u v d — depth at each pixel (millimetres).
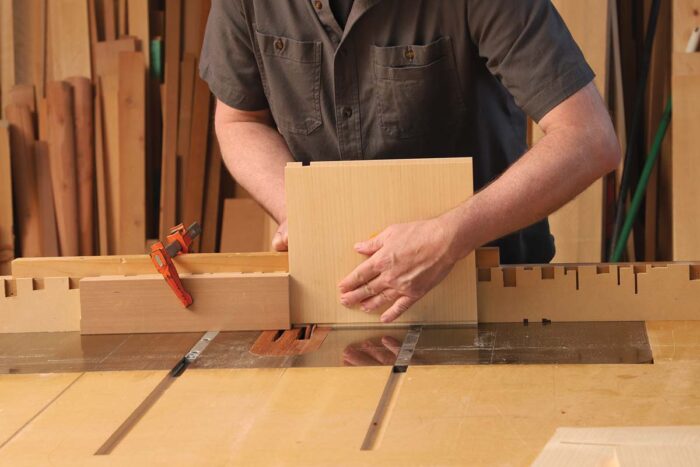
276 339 1632
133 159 3723
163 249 1673
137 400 1368
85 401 1369
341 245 1665
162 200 3758
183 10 3787
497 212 1568
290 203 1662
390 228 1602
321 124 1967
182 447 1189
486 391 1339
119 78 3729
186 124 3754
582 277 1668
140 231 3727
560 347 1528
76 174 3734
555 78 1670
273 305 1676
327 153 2006
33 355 1591
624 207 3273
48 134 3732
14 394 1404
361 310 1672
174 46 3768
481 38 1764
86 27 3760
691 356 1460
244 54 2004
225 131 2088
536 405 1280
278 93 1968
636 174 3418
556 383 1358
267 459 1145
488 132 1983
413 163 1643
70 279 1737
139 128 3719
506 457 1122
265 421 1268
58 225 3732
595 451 1020
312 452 1159
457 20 1798
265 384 1410
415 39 1836
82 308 1695
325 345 1584
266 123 2135
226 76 2033
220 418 1284
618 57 3213
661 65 3326
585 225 3129
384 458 1131
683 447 1001
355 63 1886
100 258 1751
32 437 1241
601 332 1607
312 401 1335
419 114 1913
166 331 1694
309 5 1858
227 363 1511
